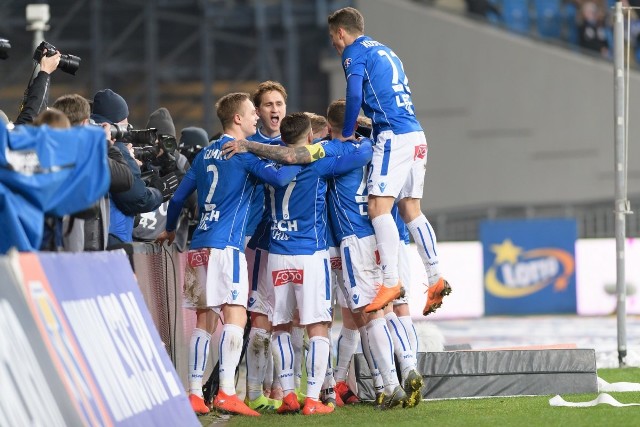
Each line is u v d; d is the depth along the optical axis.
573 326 49.28
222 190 20.70
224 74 86.38
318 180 21.05
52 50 19.78
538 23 81.75
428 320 55.62
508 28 81.00
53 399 12.06
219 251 20.55
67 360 12.83
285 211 21.08
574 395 23.36
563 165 79.44
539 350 23.86
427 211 80.56
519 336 43.72
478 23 80.69
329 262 21.47
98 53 80.25
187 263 21.19
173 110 86.00
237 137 21.33
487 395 23.55
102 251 16.34
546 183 79.62
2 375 10.99
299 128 20.78
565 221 57.69
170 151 20.97
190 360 21.25
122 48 85.00
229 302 20.48
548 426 17.83
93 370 13.62
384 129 21.00
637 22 79.56
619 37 31.78
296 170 20.69
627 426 17.64
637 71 79.62
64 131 14.46
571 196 79.38
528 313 57.75
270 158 20.61
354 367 23.53
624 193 31.80
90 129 14.62
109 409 13.66
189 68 84.25
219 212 20.72
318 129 23.81
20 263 12.38
